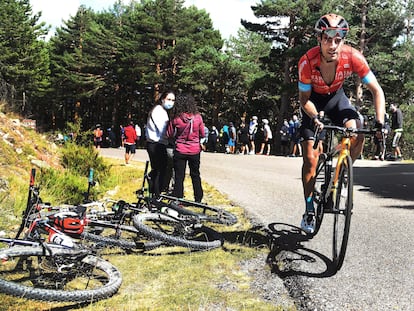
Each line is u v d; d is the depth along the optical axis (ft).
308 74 14.44
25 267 13.07
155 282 13.21
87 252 12.50
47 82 161.38
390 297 11.30
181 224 16.63
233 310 11.18
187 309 11.30
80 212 15.19
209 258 14.99
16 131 30.71
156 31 132.36
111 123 181.57
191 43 127.75
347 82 105.40
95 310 11.41
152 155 22.48
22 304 11.69
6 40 146.72
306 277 12.81
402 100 112.47
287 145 77.00
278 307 11.25
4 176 23.22
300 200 24.98
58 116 187.62
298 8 108.27
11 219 18.74
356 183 32.30
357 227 18.12
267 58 120.06
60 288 12.19
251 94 127.85
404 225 18.38
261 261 14.61
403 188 29.35
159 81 131.64
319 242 16.21
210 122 143.74
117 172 36.42
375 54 106.01
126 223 17.74
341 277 12.69
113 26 178.50
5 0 158.40
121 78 153.79
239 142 90.74
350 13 103.09
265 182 33.01
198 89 124.67
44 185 24.04
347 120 14.37
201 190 21.86
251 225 19.20
